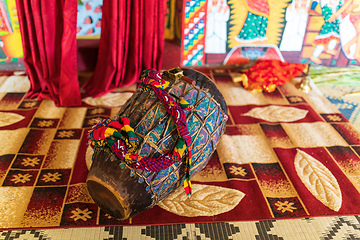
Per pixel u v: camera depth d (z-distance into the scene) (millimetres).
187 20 3643
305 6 3686
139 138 1799
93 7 3473
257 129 2980
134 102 1975
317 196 2275
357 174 2467
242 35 3846
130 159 1708
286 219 2100
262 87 3576
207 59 3998
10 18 3506
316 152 2689
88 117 3059
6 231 1946
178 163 1885
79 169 2453
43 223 2016
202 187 2344
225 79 3855
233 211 2154
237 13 3688
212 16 3672
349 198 2264
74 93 3199
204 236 1978
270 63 3727
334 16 3738
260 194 2289
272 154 2670
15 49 3703
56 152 2604
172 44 3906
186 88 2053
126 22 3254
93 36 3654
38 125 2916
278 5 3662
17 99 3297
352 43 3916
